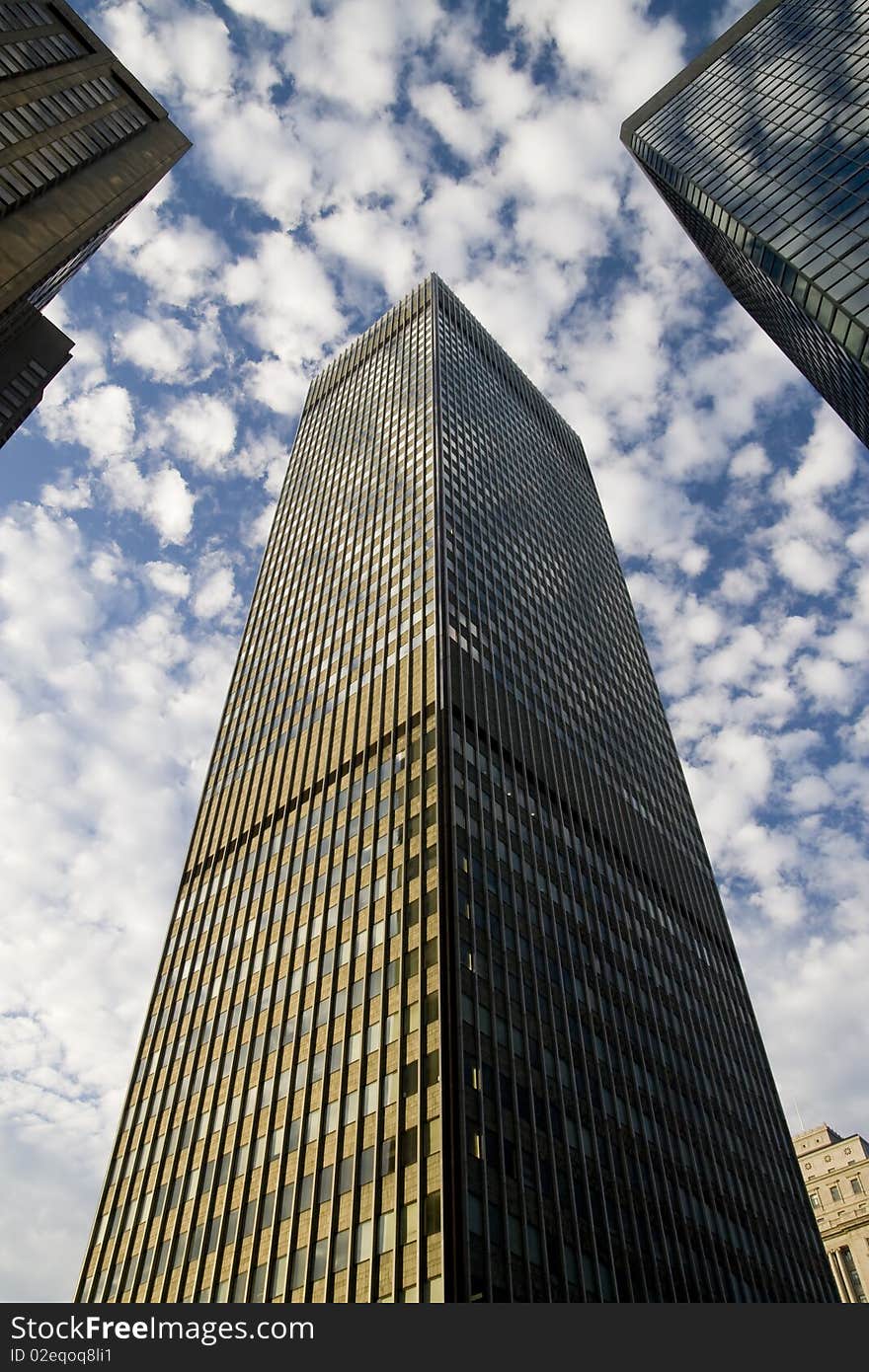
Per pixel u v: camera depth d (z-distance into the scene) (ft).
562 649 340.80
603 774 311.88
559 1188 168.86
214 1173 186.09
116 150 271.08
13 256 210.59
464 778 229.66
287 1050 194.90
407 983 183.62
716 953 314.14
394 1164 156.25
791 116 245.24
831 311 183.73
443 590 280.31
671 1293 179.11
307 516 387.75
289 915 226.58
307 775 261.65
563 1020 205.77
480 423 403.95
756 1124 264.52
